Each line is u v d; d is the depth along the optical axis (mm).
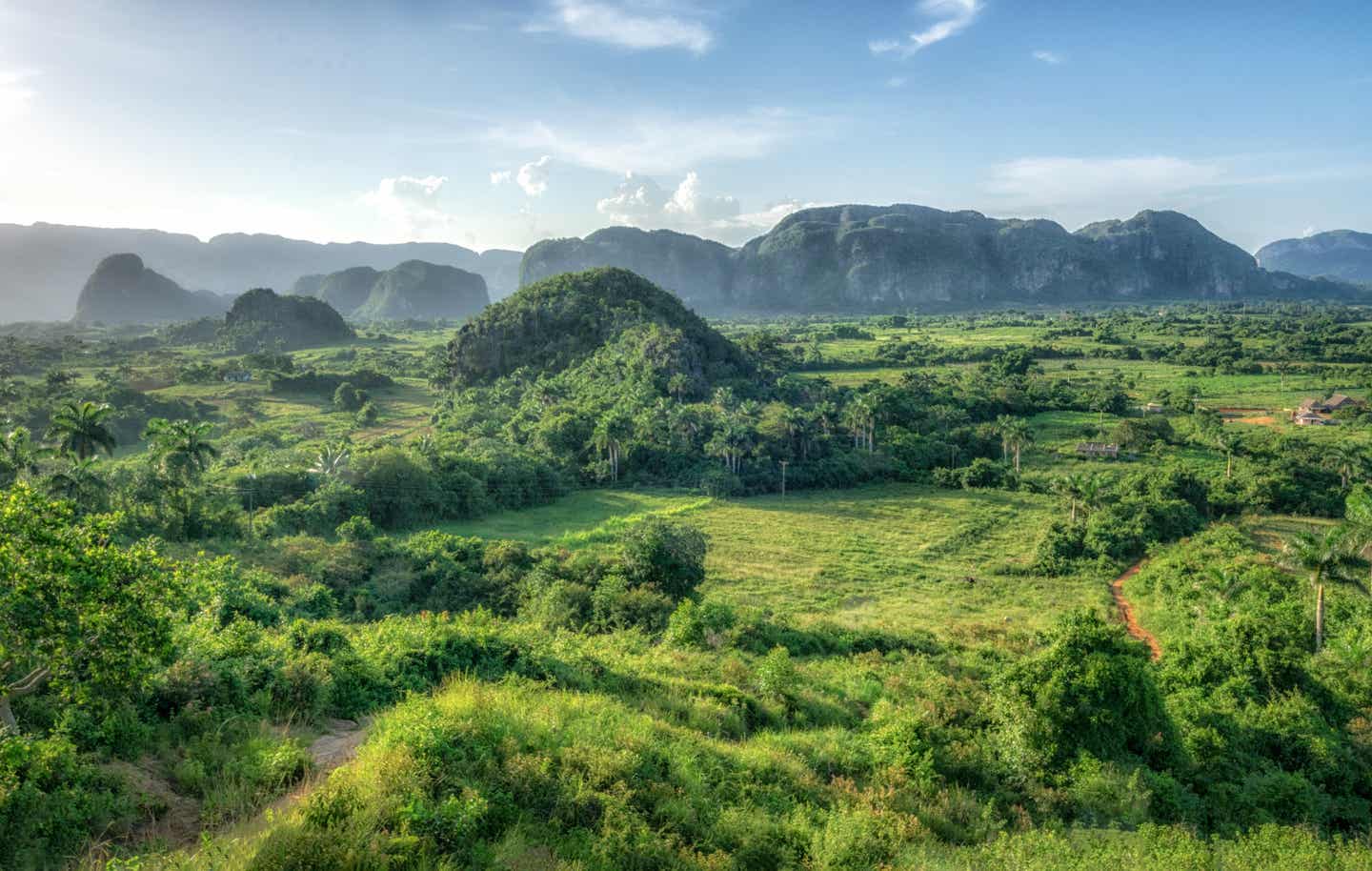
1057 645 19516
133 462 65875
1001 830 15312
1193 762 19281
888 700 23172
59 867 8664
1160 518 64375
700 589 51094
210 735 12430
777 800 14273
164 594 11320
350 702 16203
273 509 58281
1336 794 20094
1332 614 37250
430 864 9258
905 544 64438
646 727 15922
